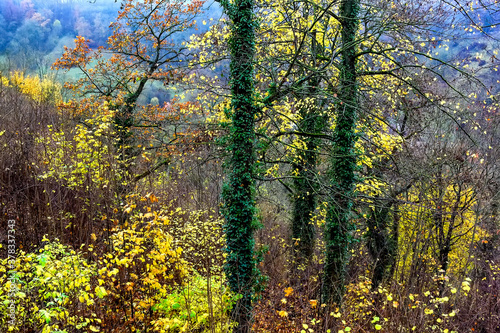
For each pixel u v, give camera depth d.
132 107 13.88
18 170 10.38
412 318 7.27
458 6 7.37
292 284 13.22
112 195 10.32
